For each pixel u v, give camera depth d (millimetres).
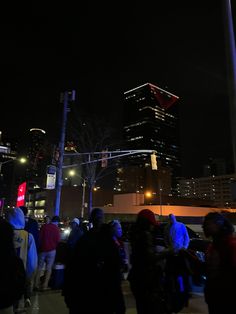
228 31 9039
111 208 75438
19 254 5227
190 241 10516
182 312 6578
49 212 97438
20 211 5500
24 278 3277
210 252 3494
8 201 115875
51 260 8891
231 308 3180
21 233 5363
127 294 8312
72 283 3537
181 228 8594
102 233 3770
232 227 3492
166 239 8656
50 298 7887
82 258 3564
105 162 22609
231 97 8594
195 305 7066
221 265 3285
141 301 3918
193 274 3904
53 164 20109
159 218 39250
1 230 3180
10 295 3068
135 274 4031
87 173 46062
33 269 5441
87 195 98938
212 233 3463
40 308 6988
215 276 3320
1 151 65062
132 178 131250
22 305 6297
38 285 9039
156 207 66312
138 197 71938
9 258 3156
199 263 3906
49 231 8891
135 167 132000
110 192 101000
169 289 3887
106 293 3510
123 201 72875
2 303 3021
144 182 127750
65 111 20750
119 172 138250
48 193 99250
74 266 3574
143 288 3906
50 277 9227
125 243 10453
